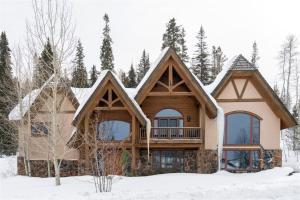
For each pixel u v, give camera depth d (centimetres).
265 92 2941
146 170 2823
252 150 2950
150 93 2791
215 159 2886
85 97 2950
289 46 6669
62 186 2078
